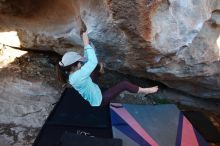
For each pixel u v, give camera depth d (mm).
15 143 4188
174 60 4539
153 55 4320
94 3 4055
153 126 4426
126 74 5211
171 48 4227
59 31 4852
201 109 5723
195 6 4078
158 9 3797
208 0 4199
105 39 4316
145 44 4023
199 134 4508
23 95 4797
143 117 4547
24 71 5117
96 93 4191
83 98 4621
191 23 4125
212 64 4766
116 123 4344
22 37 5160
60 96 4805
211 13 4387
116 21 3734
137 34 3830
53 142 4051
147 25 3721
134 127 4340
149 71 4820
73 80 4000
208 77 4938
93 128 4258
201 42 4500
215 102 5746
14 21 4984
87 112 4477
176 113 4734
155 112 4680
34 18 4902
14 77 4996
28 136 4305
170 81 5156
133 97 5211
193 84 5180
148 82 5359
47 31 4934
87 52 4023
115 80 5176
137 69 4848
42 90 4914
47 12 4797
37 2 4703
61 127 4238
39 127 4430
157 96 5418
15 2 4664
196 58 4582
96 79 4535
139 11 3586
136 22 3689
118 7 3592
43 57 5375
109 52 4555
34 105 4691
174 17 3975
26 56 5336
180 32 4117
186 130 4492
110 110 4520
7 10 4770
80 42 4777
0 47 5340
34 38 5098
